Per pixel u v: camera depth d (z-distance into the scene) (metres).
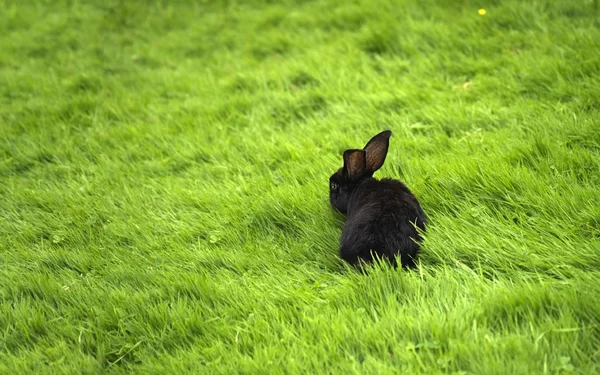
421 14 14.73
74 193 10.14
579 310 5.95
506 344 5.63
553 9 13.40
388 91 12.03
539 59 11.70
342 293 6.84
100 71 14.88
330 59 13.70
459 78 12.06
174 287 7.38
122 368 6.32
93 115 12.84
